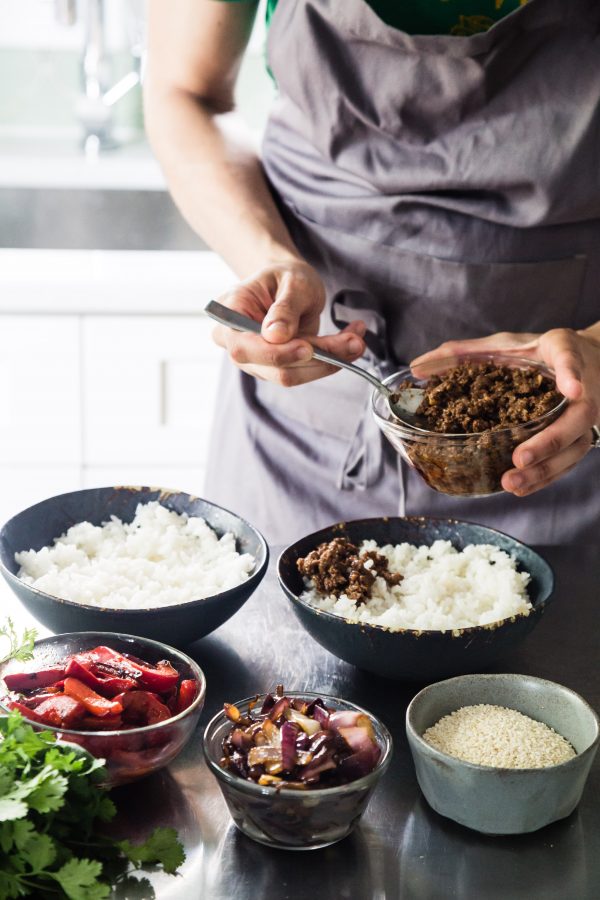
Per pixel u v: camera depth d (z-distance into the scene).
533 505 1.58
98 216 2.54
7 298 2.41
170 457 2.58
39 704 0.92
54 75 2.80
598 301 1.56
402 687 1.13
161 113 1.72
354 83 1.50
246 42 1.71
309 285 1.34
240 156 1.68
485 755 0.92
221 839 0.89
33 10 2.75
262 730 0.90
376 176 1.52
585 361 1.26
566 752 0.94
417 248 1.53
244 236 1.53
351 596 1.17
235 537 1.29
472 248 1.51
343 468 1.63
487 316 1.55
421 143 1.49
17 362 2.48
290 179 1.63
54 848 0.77
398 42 1.45
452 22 1.47
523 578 1.21
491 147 1.46
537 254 1.52
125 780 0.92
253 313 1.31
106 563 1.21
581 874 0.87
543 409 1.17
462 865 0.87
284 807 0.84
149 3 1.71
